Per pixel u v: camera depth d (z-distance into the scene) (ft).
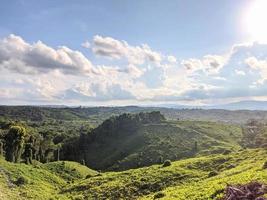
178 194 156.76
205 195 123.54
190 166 283.59
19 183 273.54
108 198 236.02
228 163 265.95
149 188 240.94
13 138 413.39
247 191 57.06
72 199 245.04
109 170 622.13
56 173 382.22
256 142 524.52
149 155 629.10
